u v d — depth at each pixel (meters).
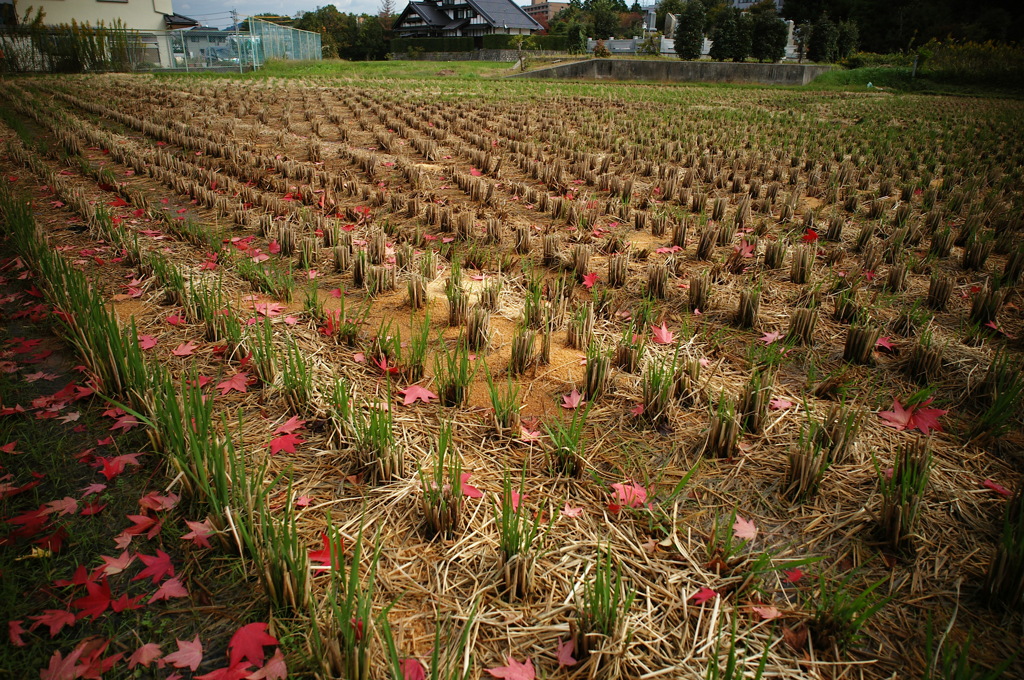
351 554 2.26
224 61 39.69
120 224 5.84
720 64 33.66
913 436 3.03
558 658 1.88
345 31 72.38
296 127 13.22
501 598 2.12
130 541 2.25
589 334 3.83
